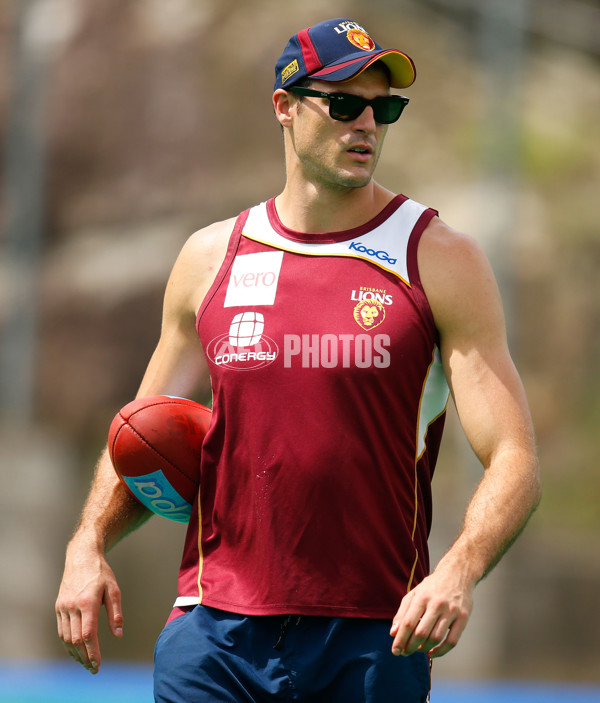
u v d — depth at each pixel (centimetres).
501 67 4697
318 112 1091
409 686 1040
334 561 1043
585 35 7294
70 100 6391
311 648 1046
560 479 5550
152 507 1196
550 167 6531
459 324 1070
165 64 6544
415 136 6512
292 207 1141
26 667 3556
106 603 1137
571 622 3997
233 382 1086
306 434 1051
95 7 6606
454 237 1095
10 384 4462
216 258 1165
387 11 7231
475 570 977
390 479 1057
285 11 6856
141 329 5975
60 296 5994
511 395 1059
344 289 1080
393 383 1057
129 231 6216
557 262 6034
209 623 1090
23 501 4116
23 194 4597
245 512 1080
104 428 5766
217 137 6431
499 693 3097
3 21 6256
